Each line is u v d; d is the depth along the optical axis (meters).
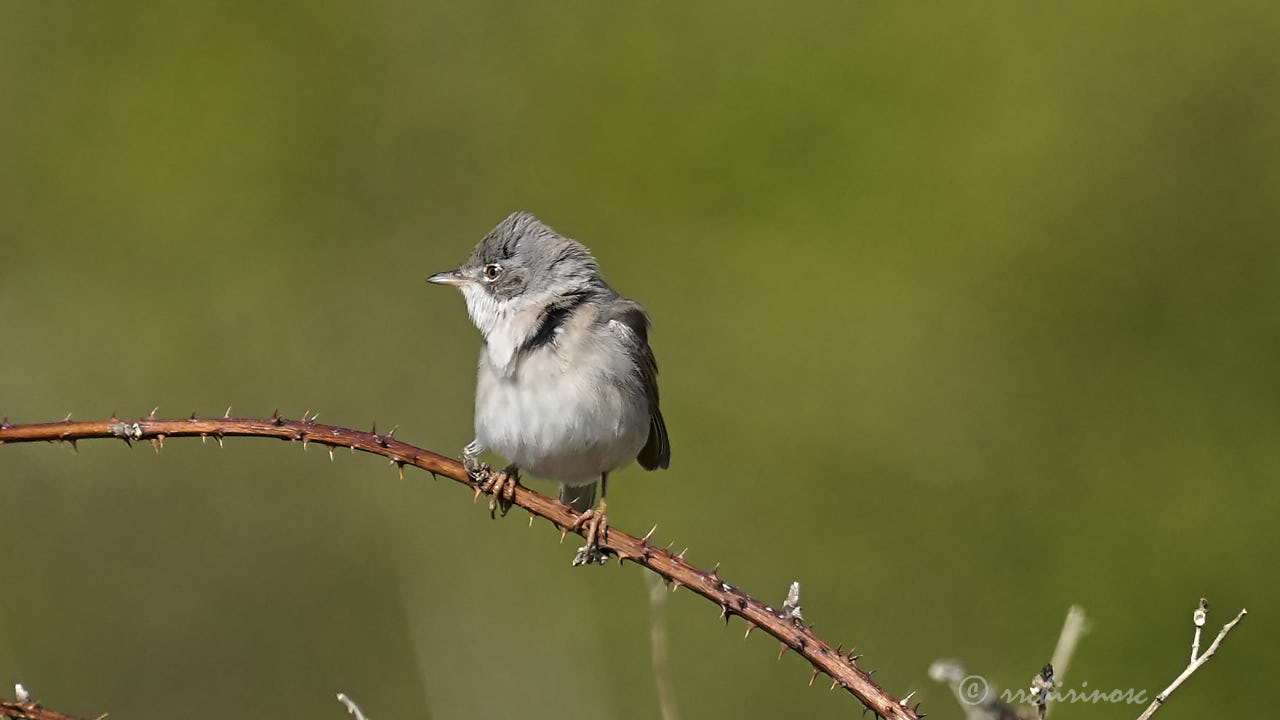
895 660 12.73
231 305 14.55
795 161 15.08
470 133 15.59
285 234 14.95
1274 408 13.15
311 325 14.65
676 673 12.55
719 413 14.20
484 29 15.79
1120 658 12.27
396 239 15.13
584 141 15.49
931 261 14.39
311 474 13.27
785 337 14.37
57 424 5.59
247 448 13.27
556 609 12.82
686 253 14.97
